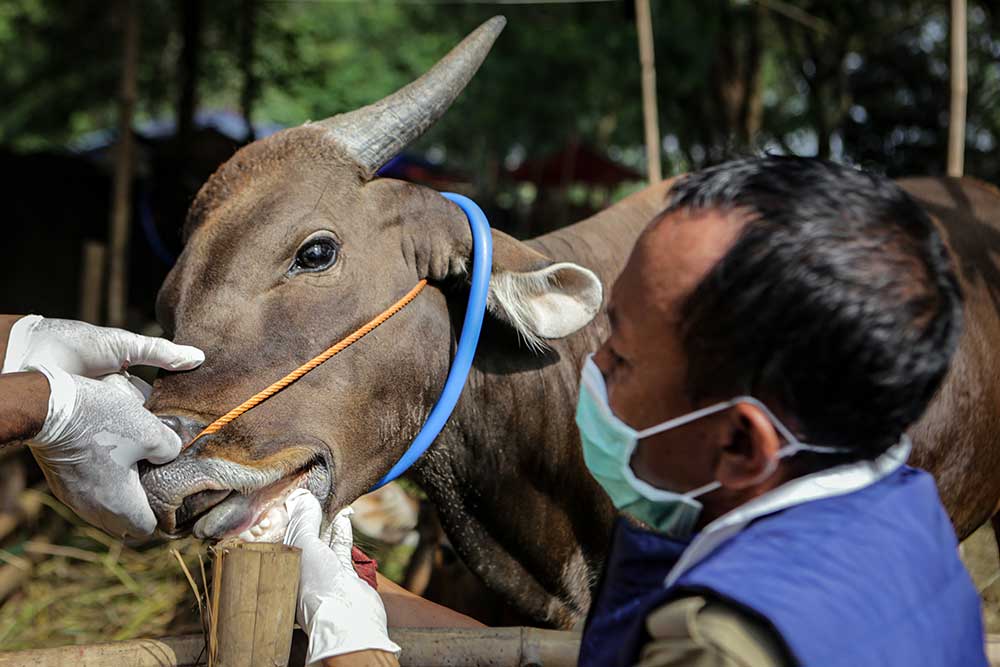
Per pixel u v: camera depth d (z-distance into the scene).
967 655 1.29
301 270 2.45
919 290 1.22
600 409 1.42
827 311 1.18
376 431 2.53
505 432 2.76
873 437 1.26
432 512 3.91
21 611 4.19
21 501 4.73
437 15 17.50
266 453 2.32
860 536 1.24
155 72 14.80
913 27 12.39
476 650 2.09
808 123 13.73
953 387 3.01
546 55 15.59
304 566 1.99
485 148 19.95
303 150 2.58
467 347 2.58
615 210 3.25
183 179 9.55
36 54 16.59
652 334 1.31
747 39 12.99
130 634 3.98
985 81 12.08
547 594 2.93
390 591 2.51
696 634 1.13
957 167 4.91
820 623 1.14
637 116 16.64
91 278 6.80
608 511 2.93
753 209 1.24
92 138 21.05
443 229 2.63
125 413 2.09
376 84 19.84
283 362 2.38
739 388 1.25
